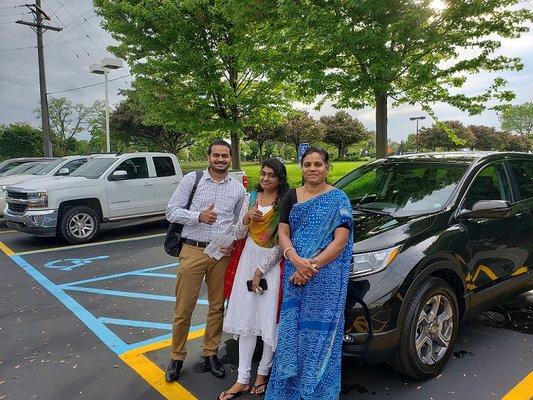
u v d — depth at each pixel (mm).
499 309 4672
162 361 3643
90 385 3260
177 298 3305
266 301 2994
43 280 6113
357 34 8469
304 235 2668
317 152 2721
